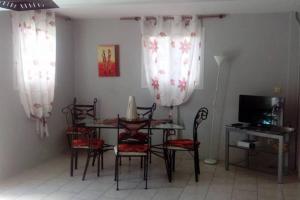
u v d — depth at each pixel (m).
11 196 3.58
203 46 5.16
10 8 1.88
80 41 5.70
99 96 5.71
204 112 4.78
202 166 4.86
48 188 3.84
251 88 5.02
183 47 5.14
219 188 3.91
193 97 5.26
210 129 5.24
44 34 4.65
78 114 5.66
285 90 4.87
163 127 4.10
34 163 4.76
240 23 4.99
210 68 5.16
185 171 4.60
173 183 4.07
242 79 5.05
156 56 5.27
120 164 4.89
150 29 5.29
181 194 3.70
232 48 5.05
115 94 5.64
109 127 4.14
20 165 4.46
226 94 5.12
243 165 4.94
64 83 5.49
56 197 3.56
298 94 4.70
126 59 5.54
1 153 4.09
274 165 4.91
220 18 5.04
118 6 4.36
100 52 5.59
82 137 5.07
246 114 4.73
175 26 5.14
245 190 3.86
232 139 5.12
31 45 4.41
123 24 5.50
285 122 4.81
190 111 5.29
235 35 5.02
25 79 4.35
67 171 4.51
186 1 3.91
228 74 5.10
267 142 4.84
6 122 4.15
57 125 5.34
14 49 4.21
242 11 4.79
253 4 4.27
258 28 4.93
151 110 5.11
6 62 4.11
